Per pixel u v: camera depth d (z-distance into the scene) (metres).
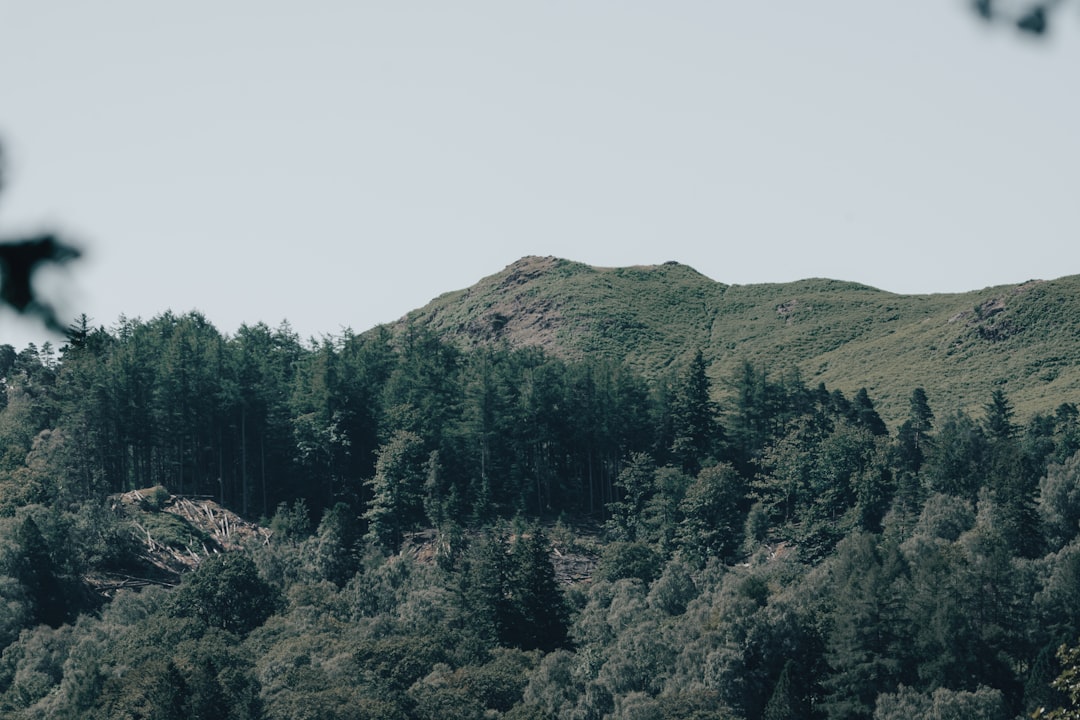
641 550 171.88
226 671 124.56
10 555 154.00
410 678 129.88
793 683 123.38
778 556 173.50
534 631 147.12
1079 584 133.38
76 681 125.62
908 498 170.62
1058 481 162.25
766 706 122.81
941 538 152.38
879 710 118.31
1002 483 165.75
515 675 132.00
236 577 150.12
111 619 149.88
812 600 140.25
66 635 143.50
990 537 150.00
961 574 134.12
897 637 128.88
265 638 140.88
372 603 154.00
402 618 148.75
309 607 148.50
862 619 129.38
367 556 173.88
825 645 131.00
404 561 167.38
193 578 151.75
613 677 127.81
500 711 125.56
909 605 130.88
